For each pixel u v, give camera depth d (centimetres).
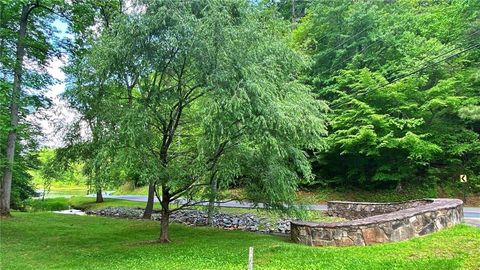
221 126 825
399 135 1994
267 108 821
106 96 963
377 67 2184
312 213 1495
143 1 866
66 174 1213
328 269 671
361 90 2033
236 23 930
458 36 2116
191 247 959
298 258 773
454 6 2236
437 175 2158
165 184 945
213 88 837
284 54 1017
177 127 1057
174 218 1798
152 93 918
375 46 2234
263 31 998
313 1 2761
